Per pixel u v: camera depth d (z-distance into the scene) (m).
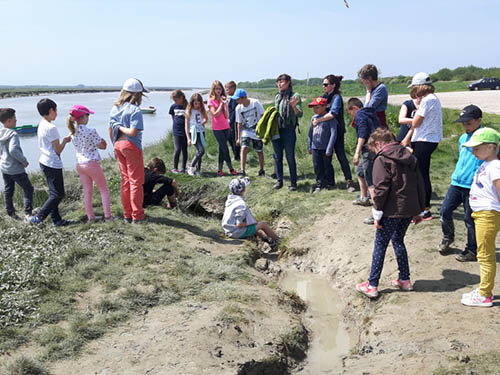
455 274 4.44
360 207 6.90
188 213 7.71
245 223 6.23
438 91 43.75
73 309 4.14
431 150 5.43
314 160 7.81
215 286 4.69
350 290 4.95
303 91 49.28
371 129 5.91
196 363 3.32
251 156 10.95
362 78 6.10
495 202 3.55
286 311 4.52
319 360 3.85
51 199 6.16
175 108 9.16
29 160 14.72
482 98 28.05
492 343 3.19
